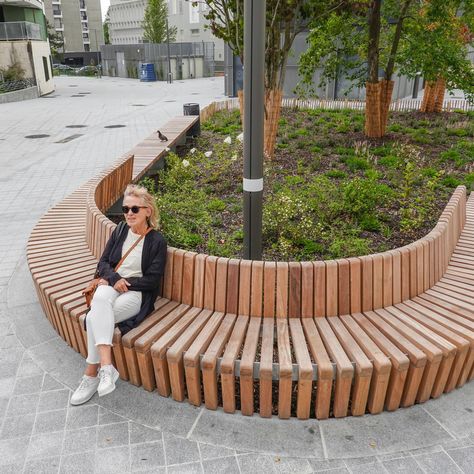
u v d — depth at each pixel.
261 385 3.29
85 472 3.00
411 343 3.45
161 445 3.21
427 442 3.22
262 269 3.71
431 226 6.49
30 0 31.27
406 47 12.60
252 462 3.07
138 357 3.55
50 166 12.21
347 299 3.82
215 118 17.45
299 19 9.76
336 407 3.39
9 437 3.29
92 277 4.57
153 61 52.06
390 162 9.68
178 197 7.18
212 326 3.68
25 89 30.61
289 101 20.69
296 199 6.22
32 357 4.21
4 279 5.83
